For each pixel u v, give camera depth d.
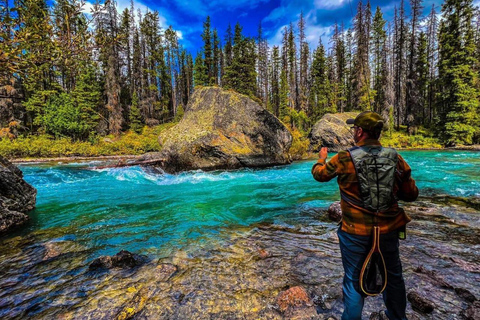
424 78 36.66
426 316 2.21
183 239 4.41
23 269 3.31
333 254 3.67
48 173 12.05
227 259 3.57
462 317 2.19
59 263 3.49
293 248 3.92
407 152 22.08
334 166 1.85
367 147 1.78
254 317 2.31
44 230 4.89
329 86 40.94
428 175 10.39
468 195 7.10
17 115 28.45
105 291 2.77
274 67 53.12
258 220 5.50
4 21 2.62
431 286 2.71
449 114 28.16
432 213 5.50
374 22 36.38
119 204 6.96
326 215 5.73
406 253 3.57
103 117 35.31
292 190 8.70
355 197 1.75
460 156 17.86
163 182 10.37
